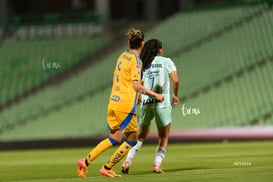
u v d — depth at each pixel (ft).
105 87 369.30
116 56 394.52
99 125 332.39
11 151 269.03
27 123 351.05
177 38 389.60
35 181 103.50
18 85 391.45
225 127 295.28
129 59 102.53
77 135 326.24
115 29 423.23
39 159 186.80
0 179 117.80
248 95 319.47
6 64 408.46
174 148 227.61
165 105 114.01
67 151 242.17
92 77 382.83
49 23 429.79
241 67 342.64
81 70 392.68
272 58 339.77
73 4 475.72
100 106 351.67
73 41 417.08
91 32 423.64
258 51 349.41
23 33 432.25
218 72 345.72
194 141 269.23
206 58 362.12
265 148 201.67
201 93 332.39
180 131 279.28
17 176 124.16
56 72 392.68
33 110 363.56
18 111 365.81
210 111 314.76
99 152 103.50
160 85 113.91
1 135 340.39
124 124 102.42
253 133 267.18
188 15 410.11
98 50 407.44
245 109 309.83
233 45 363.15
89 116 344.28
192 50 373.20
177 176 102.73
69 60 402.11
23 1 487.20
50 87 385.09
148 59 114.42
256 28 368.68
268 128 266.57
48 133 334.03
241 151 188.55
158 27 410.52
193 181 93.50
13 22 442.50
